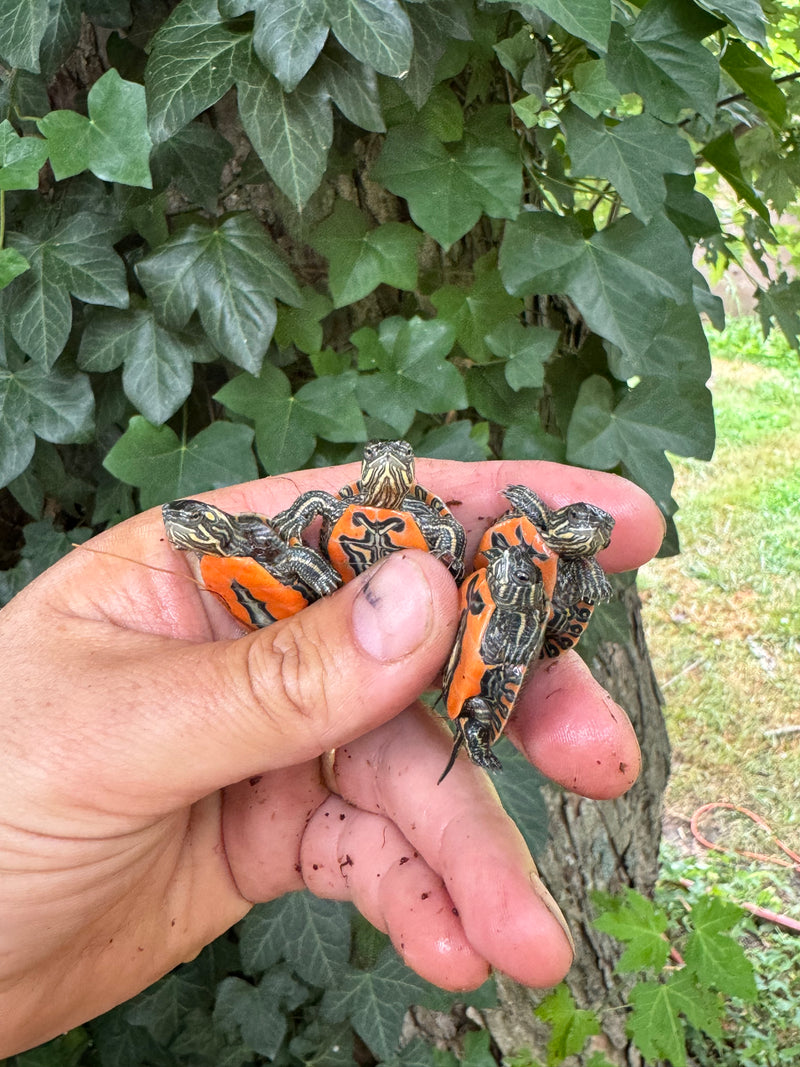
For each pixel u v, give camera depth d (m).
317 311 0.26
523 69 0.23
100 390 0.27
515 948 0.17
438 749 0.20
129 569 0.21
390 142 0.24
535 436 0.26
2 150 0.21
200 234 0.24
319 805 0.22
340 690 0.17
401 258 0.25
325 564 0.19
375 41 0.20
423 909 0.19
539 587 0.16
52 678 0.18
